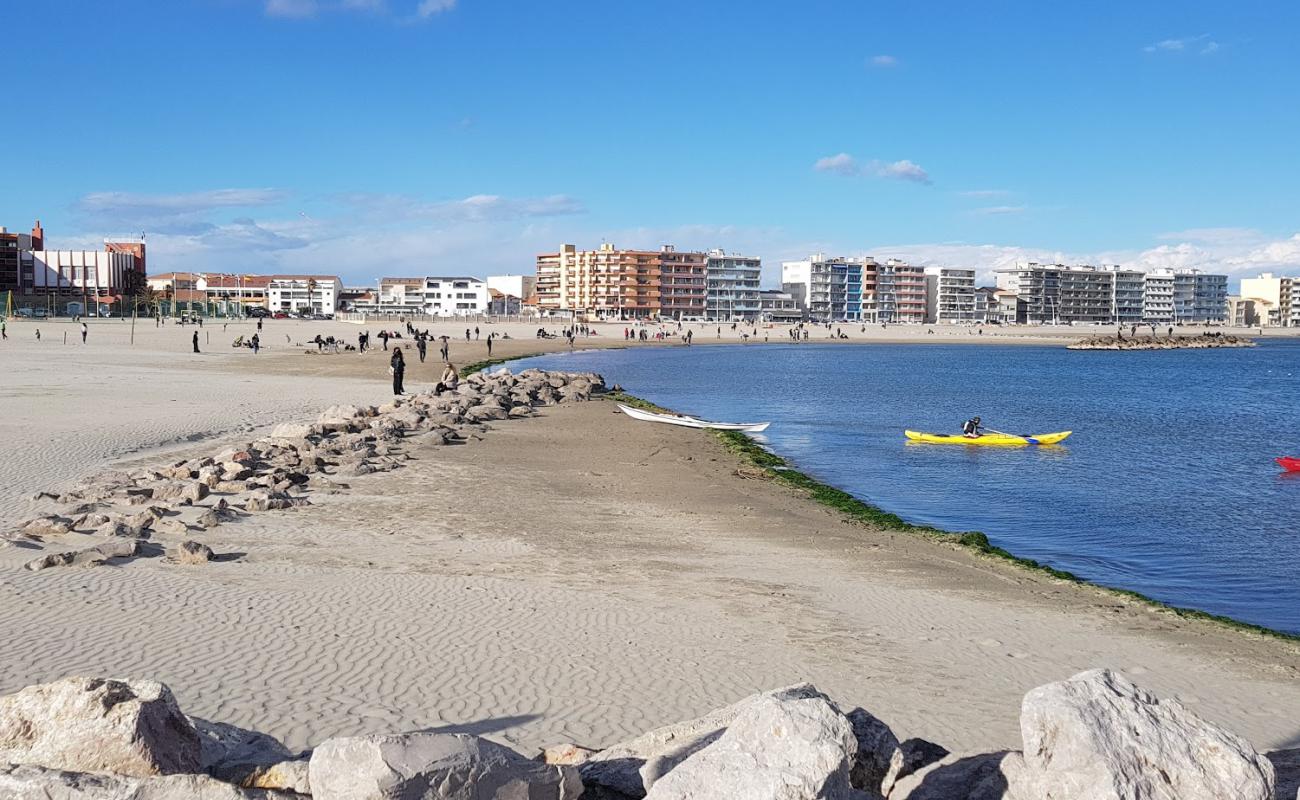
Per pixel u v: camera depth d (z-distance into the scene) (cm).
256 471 2542
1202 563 2227
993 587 1797
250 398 4747
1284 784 718
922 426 4922
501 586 1599
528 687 1133
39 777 641
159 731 705
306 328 14975
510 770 655
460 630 1337
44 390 4759
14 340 9638
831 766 604
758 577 1767
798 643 1368
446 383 5397
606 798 744
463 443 3503
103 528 1816
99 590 1440
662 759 737
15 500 2152
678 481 2911
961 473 3469
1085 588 1827
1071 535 2503
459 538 1977
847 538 2189
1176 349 18262
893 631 1460
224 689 1075
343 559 1739
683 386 7431
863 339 19412
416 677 1146
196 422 3706
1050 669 1323
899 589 1741
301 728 980
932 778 727
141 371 6231
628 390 7000
